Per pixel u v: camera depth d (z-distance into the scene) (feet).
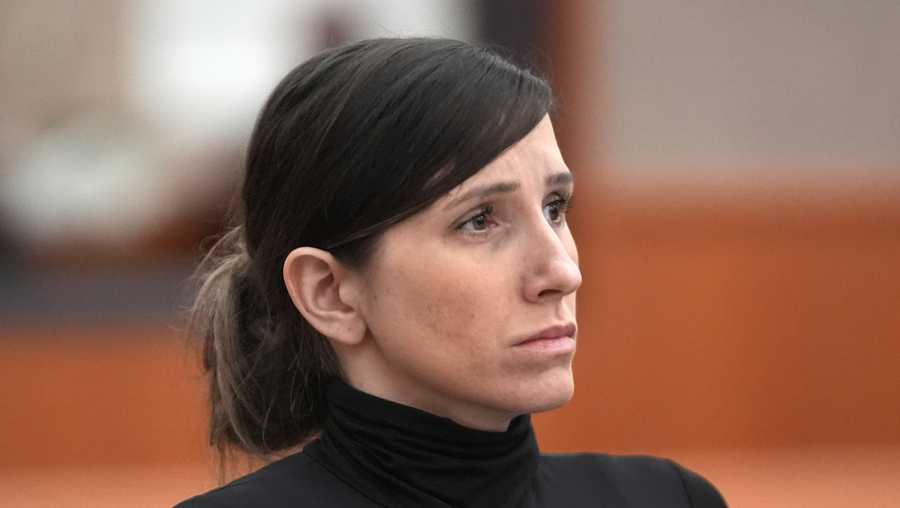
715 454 39.96
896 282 40.50
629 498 14.89
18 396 37.47
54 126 36.55
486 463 13.14
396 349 12.70
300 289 13.14
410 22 36.65
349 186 12.52
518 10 37.35
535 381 12.46
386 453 13.16
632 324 39.65
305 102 13.00
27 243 36.91
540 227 12.46
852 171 39.88
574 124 38.22
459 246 12.41
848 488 36.06
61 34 36.22
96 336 37.45
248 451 14.96
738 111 39.34
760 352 40.29
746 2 39.06
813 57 39.45
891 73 39.50
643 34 38.73
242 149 33.17
